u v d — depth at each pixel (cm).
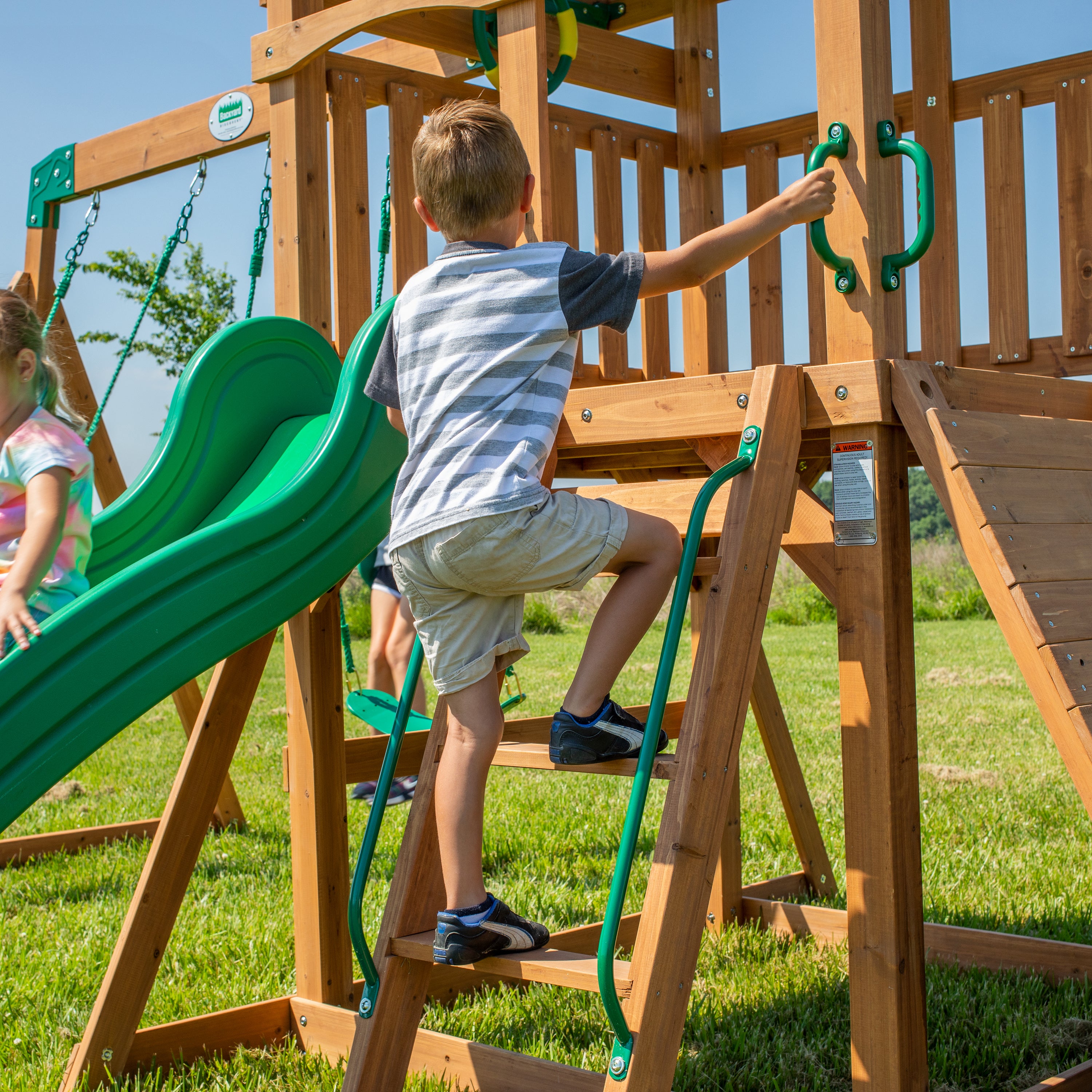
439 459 212
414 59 414
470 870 218
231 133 420
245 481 333
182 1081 289
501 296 216
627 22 438
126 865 519
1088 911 395
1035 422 248
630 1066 193
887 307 237
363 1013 229
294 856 336
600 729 212
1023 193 394
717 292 420
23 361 275
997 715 843
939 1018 311
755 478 223
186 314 1578
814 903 443
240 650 284
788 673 1110
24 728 233
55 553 263
